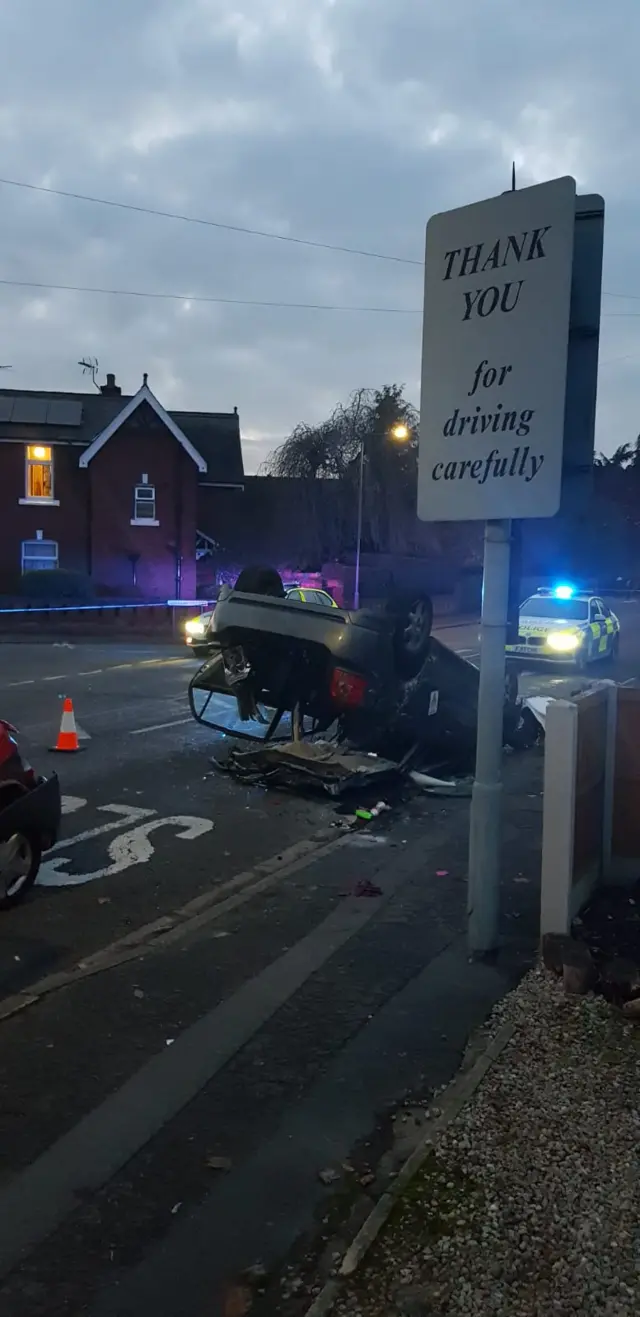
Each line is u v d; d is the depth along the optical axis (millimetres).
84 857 7078
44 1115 3711
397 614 8945
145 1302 2752
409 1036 4391
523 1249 2760
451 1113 3506
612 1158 3182
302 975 5070
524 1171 3127
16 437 34625
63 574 32969
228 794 9062
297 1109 3777
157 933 5645
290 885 6570
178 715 13242
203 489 38719
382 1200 3012
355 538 43062
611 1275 2633
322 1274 2844
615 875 5984
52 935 5574
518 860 7254
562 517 4805
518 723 11805
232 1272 2869
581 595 22281
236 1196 3232
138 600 34344
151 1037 4363
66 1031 4406
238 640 9391
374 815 8477
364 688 8742
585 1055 3908
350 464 42344
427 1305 2572
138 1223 3094
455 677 9797
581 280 4598
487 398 4762
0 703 14266
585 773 5465
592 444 4652
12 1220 3105
